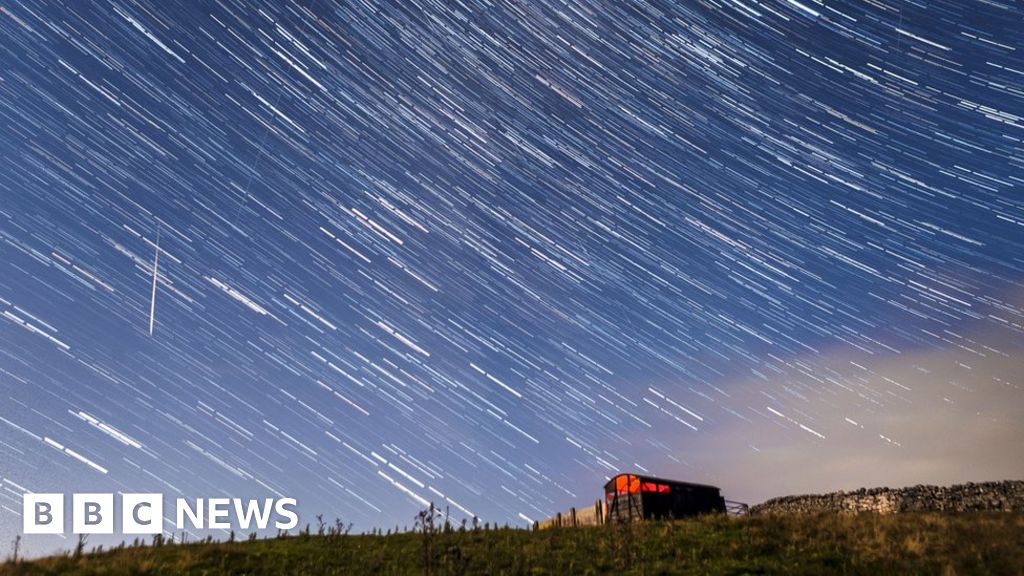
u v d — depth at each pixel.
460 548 25.20
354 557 24.28
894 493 33.31
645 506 33.78
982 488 31.70
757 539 23.92
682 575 20.92
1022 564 20.22
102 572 21.75
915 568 20.36
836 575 20.31
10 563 22.25
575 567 22.19
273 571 22.75
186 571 22.42
